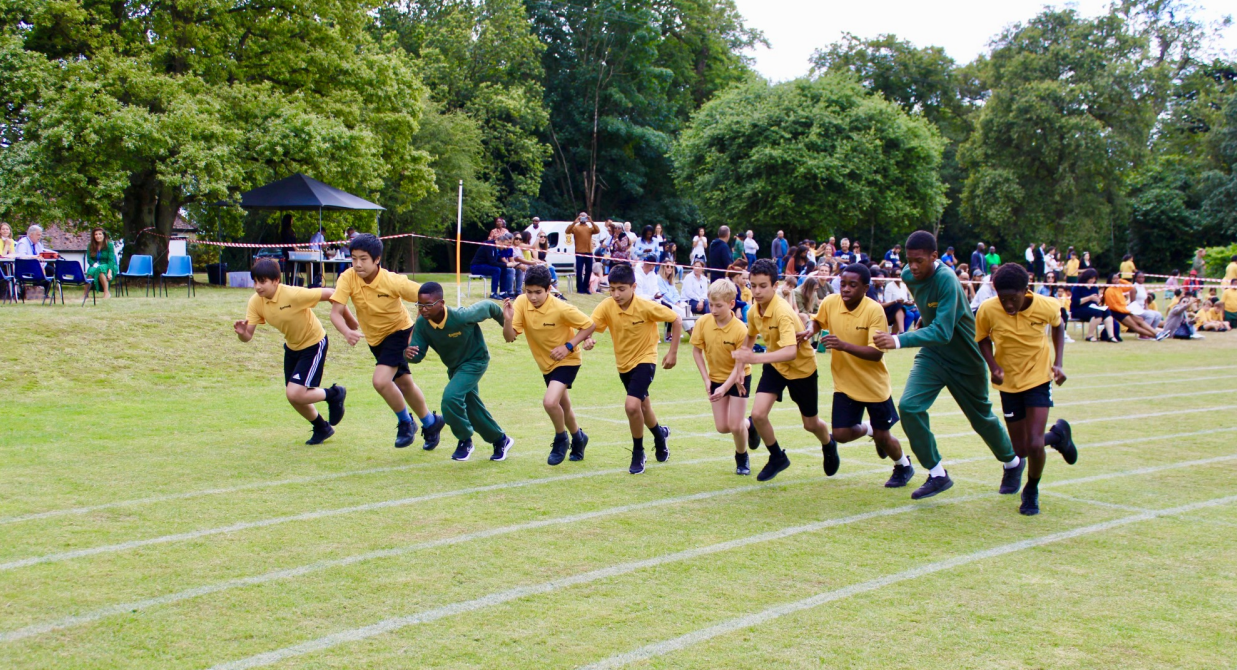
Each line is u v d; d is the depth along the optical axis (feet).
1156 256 160.04
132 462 22.89
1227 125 152.46
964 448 26.68
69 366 36.47
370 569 14.74
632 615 12.79
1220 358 55.93
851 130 119.44
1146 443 27.58
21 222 63.98
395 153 84.69
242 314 47.26
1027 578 14.58
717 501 19.74
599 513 18.52
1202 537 17.07
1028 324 18.86
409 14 147.84
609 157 154.51
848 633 12.18
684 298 56.44
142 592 13.56
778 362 20.70
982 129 152.56
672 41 165.37
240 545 15.97
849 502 19.77
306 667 11.00
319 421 26.04
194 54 72.18
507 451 25.16
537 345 23.75
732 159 123.24
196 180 62.95
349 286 24.52
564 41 153.89
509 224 140.97
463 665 11.07
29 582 13.93
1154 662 11.31
